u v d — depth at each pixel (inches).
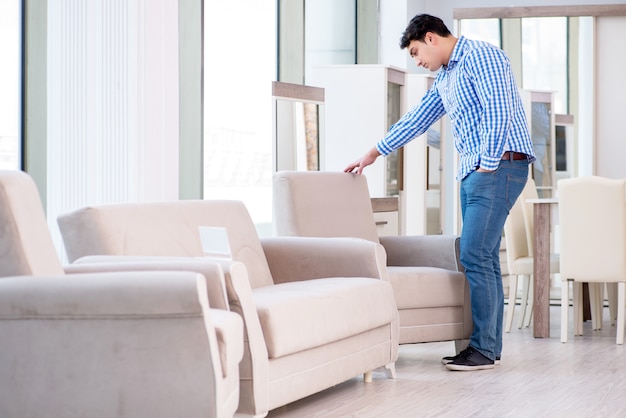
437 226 331.0
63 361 106.8
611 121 353.4
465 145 186.7
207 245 158.6
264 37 295.9
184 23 245.4
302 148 233.6
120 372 105.7
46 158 195.5
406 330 189.6
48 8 195.5
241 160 283.9
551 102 354.0
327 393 165.6
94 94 200.1
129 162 203.9
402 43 191.2
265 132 295.4
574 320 246.1
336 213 199.5
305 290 152.3
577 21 354.9
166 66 213.6
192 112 249.8
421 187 319.6
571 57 355.6
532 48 357.7
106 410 106.3
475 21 362.3
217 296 122.9
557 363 197.5
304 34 317.4
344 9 353.4
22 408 108.1
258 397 130.8
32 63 193.3
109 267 122.1
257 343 130.8
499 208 185.0
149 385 105.5
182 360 104.7
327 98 266.1
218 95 274.2
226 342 109.8
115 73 202.4
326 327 147.9
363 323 160.6
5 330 107.9
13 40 191.8
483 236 186.1
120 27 203.2
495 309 189.5
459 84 184.2
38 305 106.2
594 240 228.8
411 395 162.6
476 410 150.2
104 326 105.8
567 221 231.1
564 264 231.3
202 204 165.6
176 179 217.0
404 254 208.2
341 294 154.3
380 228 248.8
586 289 275.3
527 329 261.7
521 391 166.2
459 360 189.0
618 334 228.4
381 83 262.4
